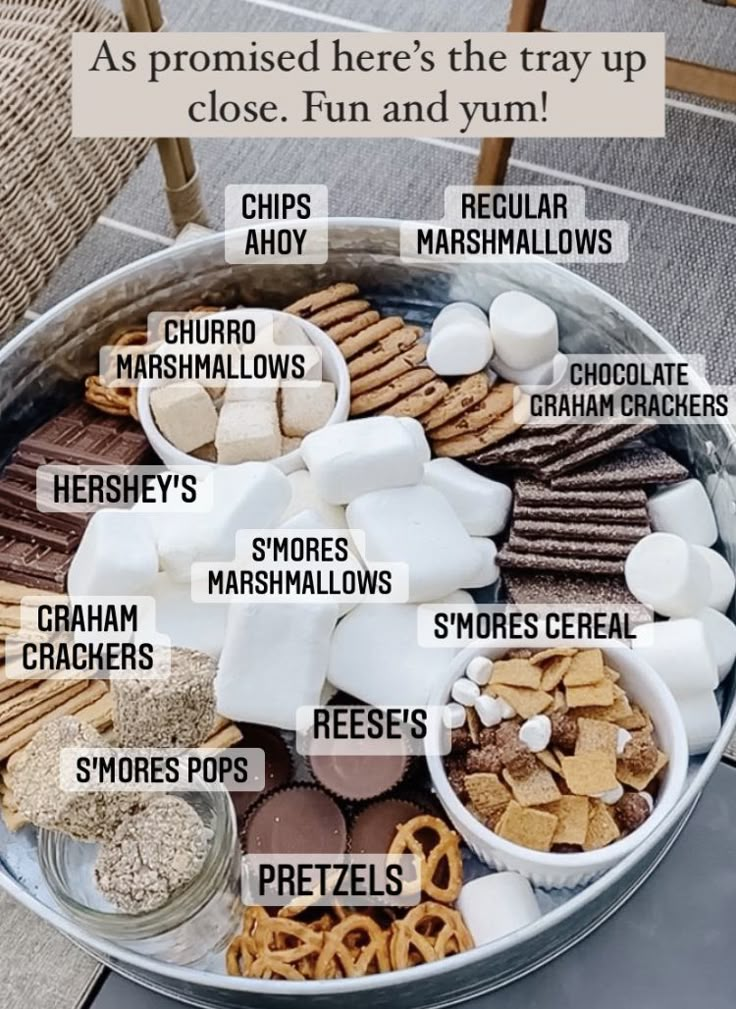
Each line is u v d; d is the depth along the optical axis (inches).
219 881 18.6
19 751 20.9
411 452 22.0
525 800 19.5
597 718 20.2
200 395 23.4
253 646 20.6
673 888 23.0
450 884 20.0
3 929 24.2
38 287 28.0
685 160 38.9
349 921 19.5
